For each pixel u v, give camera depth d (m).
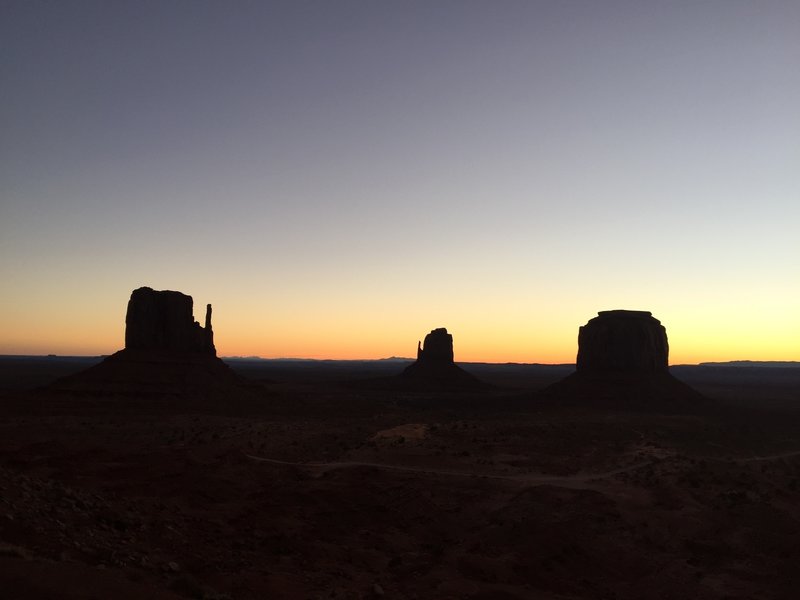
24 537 18.83
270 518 31.03
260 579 21.44
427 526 32.34
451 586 22.94
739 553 29.64
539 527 30.91
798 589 25.86
